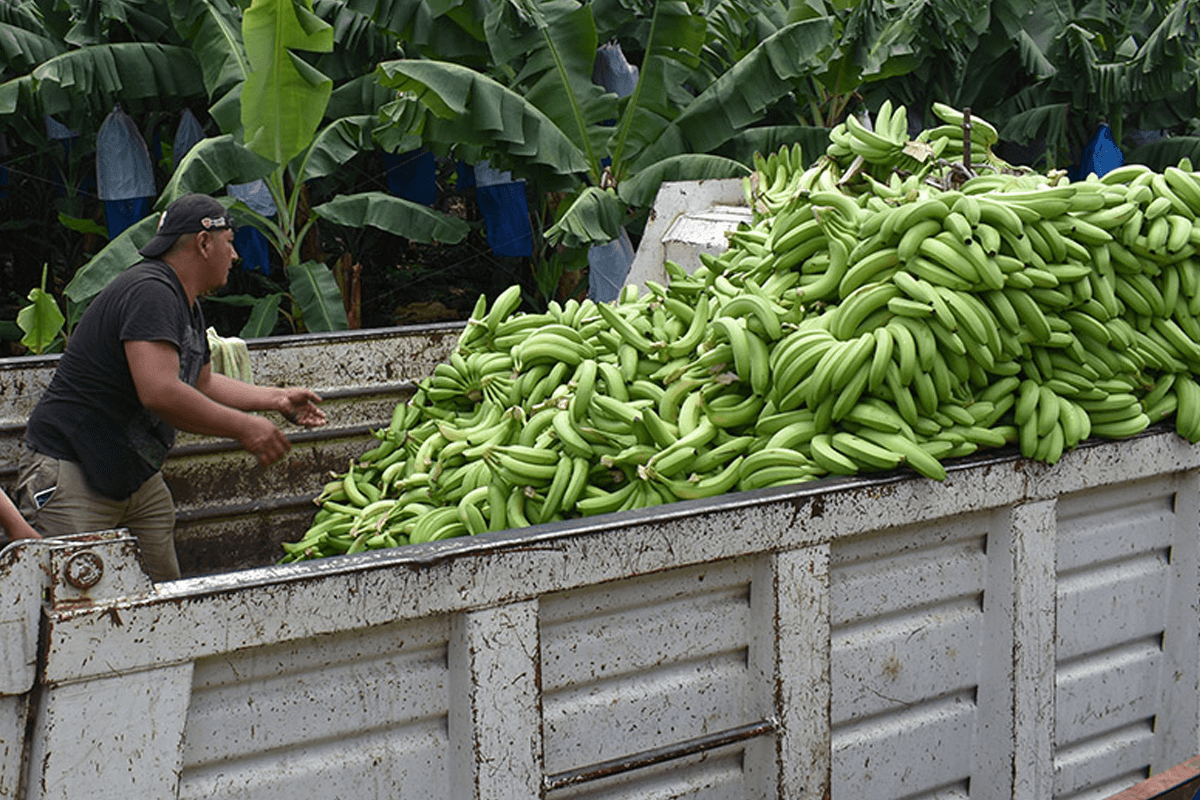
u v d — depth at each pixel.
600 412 2.92
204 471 3.75
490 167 8.73
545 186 8.17
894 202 3.05
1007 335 2.58
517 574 1.99
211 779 1.86
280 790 1.91
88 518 3.02
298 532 3.88
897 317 2.57
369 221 8.23
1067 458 2.59
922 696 2.53
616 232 7.71
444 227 8.42
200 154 7.55
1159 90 9.89
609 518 2.12
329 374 4.02
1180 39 9.52
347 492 3.74
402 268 12.19
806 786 2.31
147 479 3.17
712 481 2.64
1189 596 2.89
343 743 1.97
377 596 1.89
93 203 11.09
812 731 2.30
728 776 2.32
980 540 2.59
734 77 8.08
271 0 6.65
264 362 3.91
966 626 2.58
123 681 1.73
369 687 1.96
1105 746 2.83
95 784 1.72
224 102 7.57
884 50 8.79
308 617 1.84
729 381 2.82
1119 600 2.79
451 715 2.04
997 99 10.86
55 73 7.84
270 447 3.01
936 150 3.55
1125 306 2.80
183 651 1.76
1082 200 2.68
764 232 3.51
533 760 2.04
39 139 9.68
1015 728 2.55
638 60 10.15
